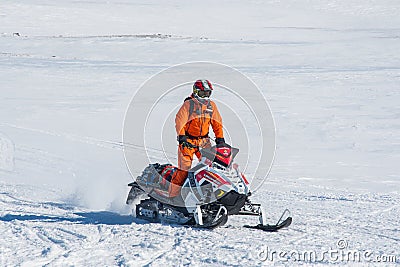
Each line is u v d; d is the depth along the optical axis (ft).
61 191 102.89
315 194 105.50
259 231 72.79
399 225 78.95
